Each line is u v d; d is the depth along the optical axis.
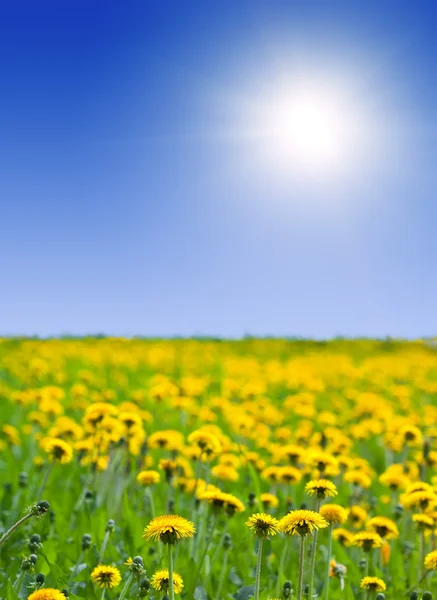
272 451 2.12
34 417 2.26
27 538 1.33
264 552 1.40
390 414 2.69
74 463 2.02
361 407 2.91
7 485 1.66
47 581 1.17
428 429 2.61
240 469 1.99
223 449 1.79
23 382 3.79
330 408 3.50
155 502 1.59
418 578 1.34
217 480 1.71
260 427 2.42
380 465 2.51
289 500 1.66
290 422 3.09
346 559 1.35
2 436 2.35
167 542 0.95
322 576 1.34
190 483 1.65
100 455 1.69
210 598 1.24
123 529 1.41
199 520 1.45
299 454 1.67
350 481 1.60
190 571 1.21
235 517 1.52
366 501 1.81
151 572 1.24
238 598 1.21
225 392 3.37
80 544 1.33
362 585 1.16
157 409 2.95
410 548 1.51
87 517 1.43
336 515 1.18
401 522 1.62
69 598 1.11
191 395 3.02
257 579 1.01
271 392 3.98
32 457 2.11
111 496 1.58
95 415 1.56
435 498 1.33
